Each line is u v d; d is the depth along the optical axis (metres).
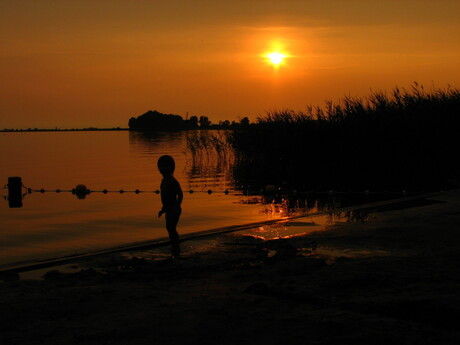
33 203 15.73
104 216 12.98
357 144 22.45
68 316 4.78
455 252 7.36
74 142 72.75
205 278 6.41
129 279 6.44
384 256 7.32
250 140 27.73
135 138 78.00
